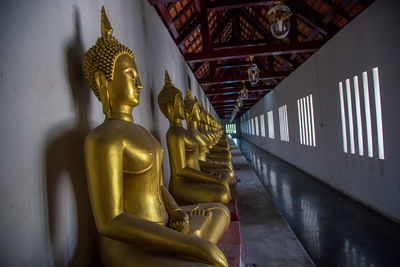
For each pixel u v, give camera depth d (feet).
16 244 3.02
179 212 4.64
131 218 3.67
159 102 8.27
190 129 10.51
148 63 9.33
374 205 14.51
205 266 3.45
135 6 8.28
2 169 2.89
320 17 24.08
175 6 19.17
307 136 25.46
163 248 3.54
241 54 22.59
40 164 3.52
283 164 33.32
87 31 5.16
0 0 2.99
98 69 4.30
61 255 3.86
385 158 13.10
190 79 23.20
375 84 13.53
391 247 10.24
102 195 3.70
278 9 14.80
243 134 105.40
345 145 17.61
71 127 4.37
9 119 3.03
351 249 10.23
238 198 16.22
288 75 31.45
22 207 3.15
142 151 4.22
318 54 21.13
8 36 3.09
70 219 4.15
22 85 3.28
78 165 4.51
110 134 3.94
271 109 43.47
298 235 11.80
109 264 3.99
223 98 54.95
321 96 21.04
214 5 20.20
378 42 12.88
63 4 4.35
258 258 8.95
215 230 5.14
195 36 26.58
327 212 14.66
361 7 20.74
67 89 4.32
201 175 7.75
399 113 11.71
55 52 4.04
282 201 17.33
